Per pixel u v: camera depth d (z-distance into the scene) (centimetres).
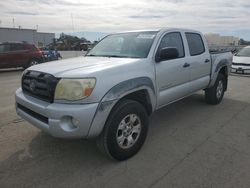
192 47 537
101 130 327
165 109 613
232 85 962
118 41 486
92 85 316
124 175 328
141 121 377
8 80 1137
